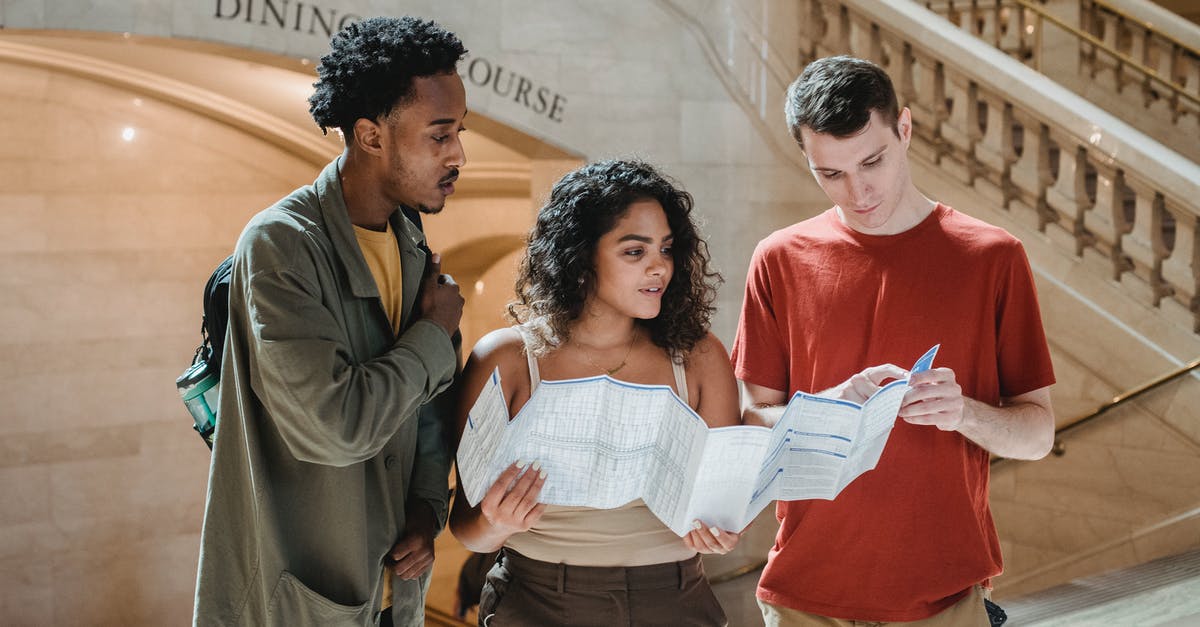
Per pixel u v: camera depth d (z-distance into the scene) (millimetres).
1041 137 5668
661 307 2006
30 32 4652
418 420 2102
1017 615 4398
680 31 5965
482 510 1801
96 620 8078
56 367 7934
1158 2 9195
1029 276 2137
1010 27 7734
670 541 1933
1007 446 2043
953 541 2127
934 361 2154
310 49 5102
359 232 1943
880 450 1933
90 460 8055
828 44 6117
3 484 7785
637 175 1948
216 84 7453
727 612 6027
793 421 1847
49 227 7852
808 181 6184
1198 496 5188
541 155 5977
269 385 1702
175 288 8305
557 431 1755
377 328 1911
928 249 2170
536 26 5656
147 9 4746
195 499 8414
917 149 6012
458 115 1848
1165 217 5875
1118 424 5465
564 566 1906
